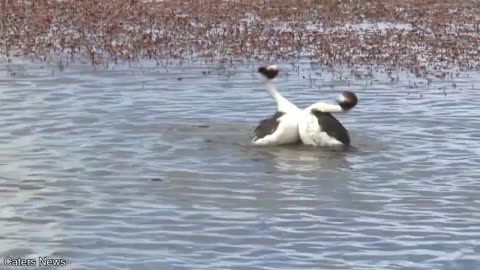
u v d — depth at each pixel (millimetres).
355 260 11422
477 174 14609
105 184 13992
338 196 13617
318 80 20906
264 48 24078
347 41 24984
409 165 15000
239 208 13102
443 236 12195
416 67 22141
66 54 23203
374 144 16094
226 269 11102
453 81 20906
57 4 29672
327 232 12273
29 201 13250
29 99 18781
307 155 15461
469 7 30922
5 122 17078
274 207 13164
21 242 11828
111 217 12688
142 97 19094
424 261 11438
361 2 31406
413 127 17156
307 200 13438
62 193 13586
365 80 20969
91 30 25969
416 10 30078
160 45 24062
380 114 18016
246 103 18750
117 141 16047
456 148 15898
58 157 15203
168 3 30406
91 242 11867
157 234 12133
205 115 17766
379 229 12406
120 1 30297
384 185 14109
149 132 16578
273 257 11477
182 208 13055
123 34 25453
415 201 13461
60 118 17359
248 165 14938
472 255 11617
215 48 24047
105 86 20000
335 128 15914
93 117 17484
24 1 30109
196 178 14305
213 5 30250
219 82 20531
